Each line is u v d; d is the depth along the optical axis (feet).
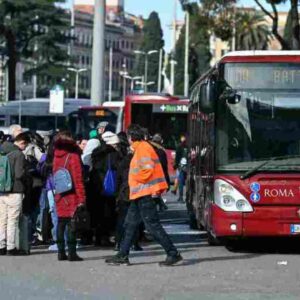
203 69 426.51
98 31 115.44
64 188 53.42
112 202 61.36
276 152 56.13
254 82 56.90
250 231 55.77
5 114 205.87
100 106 119.34
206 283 45.68
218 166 56.44
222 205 56.08
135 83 621.72
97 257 56.24
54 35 271.08
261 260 55.01
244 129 56.39
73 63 298.76
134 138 51.67
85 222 53.78
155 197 51.90
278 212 55.57
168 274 48.78
